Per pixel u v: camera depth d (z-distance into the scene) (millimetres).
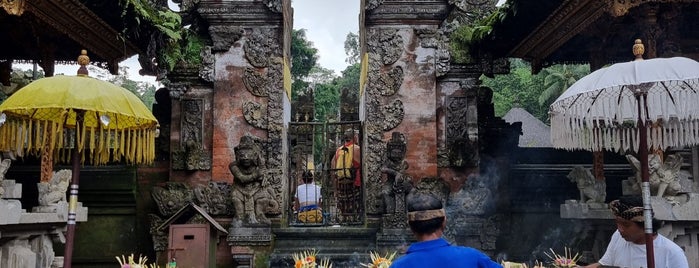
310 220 11914
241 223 10047
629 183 7922
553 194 11344
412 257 3654
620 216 4922
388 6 11141
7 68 11367
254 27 11148
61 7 8102
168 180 11047
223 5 11070
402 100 11008
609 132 6770
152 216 10617
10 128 6301
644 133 5043
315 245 10414
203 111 11062
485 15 11453
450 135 11109
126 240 11023
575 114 6121
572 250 10797
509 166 11328
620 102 5773
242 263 10000
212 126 11016
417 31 11141
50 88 5508
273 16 11086
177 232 9055
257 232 10016
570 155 11875
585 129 6645
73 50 10906
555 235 11227
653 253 4605
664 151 7633
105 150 6484
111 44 10062
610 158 11680
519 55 11242
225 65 11062
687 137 6266
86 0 9172
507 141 11633
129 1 9023
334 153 13500
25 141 6664
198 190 10562
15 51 11273
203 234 9070
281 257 9938
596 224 9203
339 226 10961
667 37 7246
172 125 11023
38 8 7824
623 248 5148
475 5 11508
